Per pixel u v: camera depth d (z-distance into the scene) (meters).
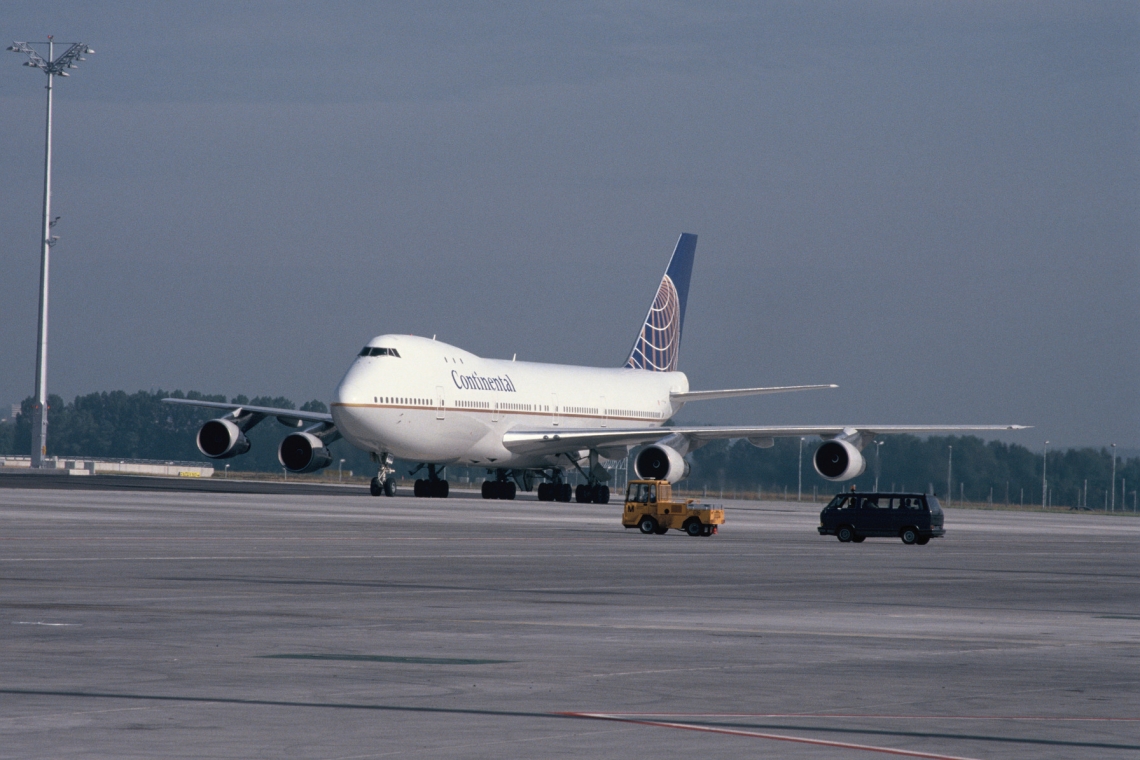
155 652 62.25
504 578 104.88
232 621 74.31
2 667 57.41
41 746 42.06
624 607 85.38
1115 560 153.25
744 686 55.53
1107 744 45.41
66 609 78.75
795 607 88.00
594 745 43.53
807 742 44.56
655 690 54.16
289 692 52.19
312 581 98.69
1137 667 63.47
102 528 154.75
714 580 108.19
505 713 48.69
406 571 109.19
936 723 48.28
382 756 41.47
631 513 181.25
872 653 66.25
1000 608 91.06
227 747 42.38
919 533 174.38
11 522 161.75
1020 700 53.53
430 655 62.66
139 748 42.00
